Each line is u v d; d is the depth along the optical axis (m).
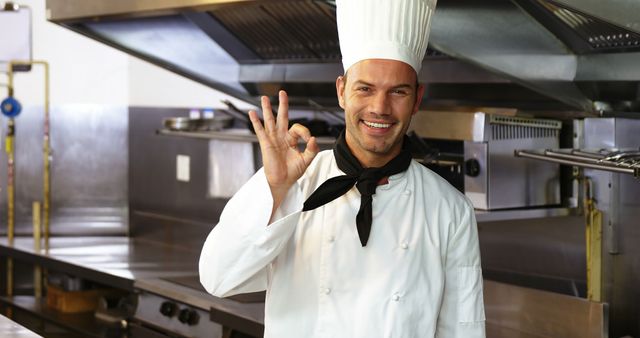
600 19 2.17
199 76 3.97
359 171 1.78
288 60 3.85
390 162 1.79
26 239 5.04
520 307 2.82
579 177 3.03
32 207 5.20
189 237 4.74
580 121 3.07
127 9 3.33
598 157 2.61
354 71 1.72
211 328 3.30
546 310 2.74
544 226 3.21
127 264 4.20
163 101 4.89
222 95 4.55
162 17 3.85
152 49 3.88
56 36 5.11
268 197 1.66
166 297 3.58
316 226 1.82
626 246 2.94
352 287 1.79
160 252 4.60
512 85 3.16
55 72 5.13
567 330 2.68
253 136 3.79
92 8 3.49
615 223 2.96
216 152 4.30
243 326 3.05
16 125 5.15
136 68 5.02
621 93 2.87
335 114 3.73
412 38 1.74
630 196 2.92
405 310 1.78
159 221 4.93
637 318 2.93
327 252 1.80
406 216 1.81
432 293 1.81
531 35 2.87
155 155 4.95
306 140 1.66
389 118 1.71
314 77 3.73
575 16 2.67
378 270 1.78
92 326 4.08
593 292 2.94
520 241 3.29
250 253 1.68
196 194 4.68
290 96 3.94
